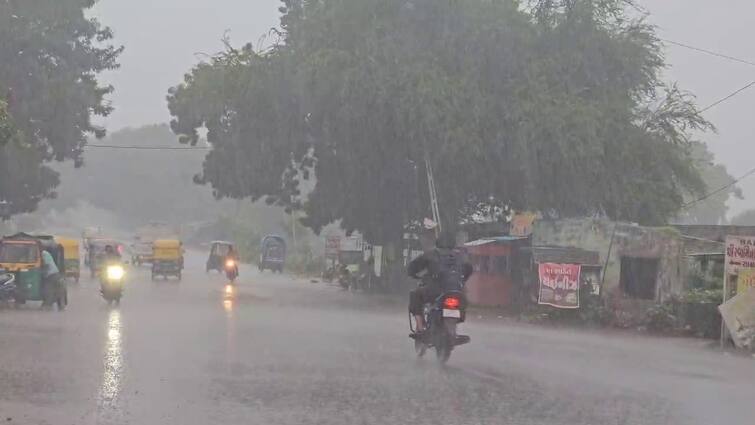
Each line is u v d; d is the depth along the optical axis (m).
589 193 33.53
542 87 32.53
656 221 35.00
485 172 34.31
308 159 41.09
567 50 34.00
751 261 17.39
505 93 32.84
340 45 34.12
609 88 34.38
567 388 10.55
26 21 43.66
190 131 44.44
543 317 23.25
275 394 9.78
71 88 45.56
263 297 31.55
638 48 34.59
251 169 39.47
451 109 31.19
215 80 39.16
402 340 15.92
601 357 14.19
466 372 11.80
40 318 19.47
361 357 13.23
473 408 9.16
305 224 45.28
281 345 14.67
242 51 39.12
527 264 26.48
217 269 56.28
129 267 64.38
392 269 38.97
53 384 10.19
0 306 22.94
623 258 24.14
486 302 28.80
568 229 25.91
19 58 43.06
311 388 10.23
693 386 11.09
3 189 48.44
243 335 16.33
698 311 19.89
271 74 35.00
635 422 8.59
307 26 35.28
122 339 15.26
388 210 38.81
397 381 10.89
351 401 9.45
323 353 13.63
